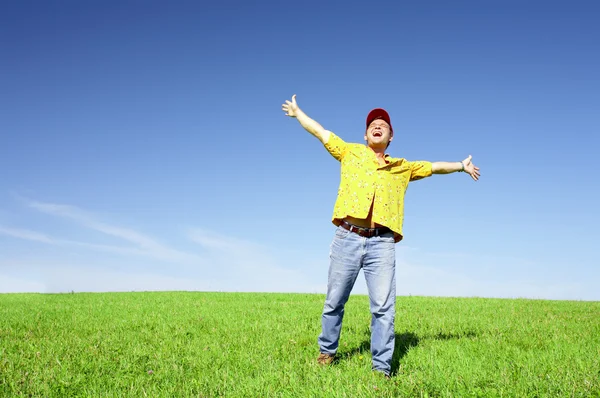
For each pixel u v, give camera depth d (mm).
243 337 7328
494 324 8633
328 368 5336
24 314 10516
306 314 10094
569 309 11367
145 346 6738
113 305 12180
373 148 5547
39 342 7109
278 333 7730
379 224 5203
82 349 6586
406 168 5527
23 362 5785
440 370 5164
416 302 12820
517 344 6773
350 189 5305
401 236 5449
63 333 7914
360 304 12055
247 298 14031
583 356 5926
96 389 4734
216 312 10562
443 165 5863
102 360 5883
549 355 5902
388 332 5160
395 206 5332
